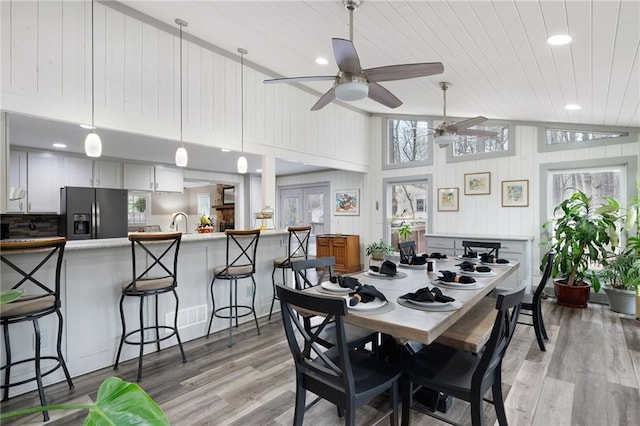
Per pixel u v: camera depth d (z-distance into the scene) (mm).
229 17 3318
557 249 4355
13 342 2361
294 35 3355
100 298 2764
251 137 4617
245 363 2805
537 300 3037
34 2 2941
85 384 2492
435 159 6035
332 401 1578
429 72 2475
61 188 5023
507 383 2461
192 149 5102
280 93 5047
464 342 1775
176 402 2242
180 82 3895
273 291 4176
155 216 7883
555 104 3805
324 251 7086
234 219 8164
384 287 2297
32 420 2078
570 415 2084
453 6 2111
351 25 2361
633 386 2404
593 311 4113
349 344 2104
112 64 3381
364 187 6895
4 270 2332
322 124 5770
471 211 5625
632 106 3389
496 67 2961
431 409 2143
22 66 2867
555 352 2971
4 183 2869
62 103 3070
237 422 2035
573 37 2166
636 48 2145
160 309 3139
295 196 8570
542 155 4980
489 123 5434
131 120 3496
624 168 4445
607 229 4051
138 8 3500
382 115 6738
